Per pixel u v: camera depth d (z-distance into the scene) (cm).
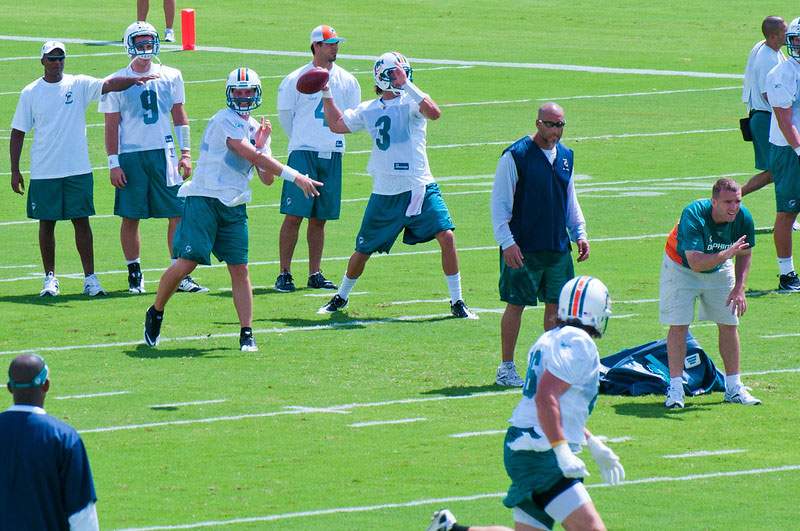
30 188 5250
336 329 4772
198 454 3400
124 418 3700
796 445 3481
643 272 5659
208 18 15538
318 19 15650
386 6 16925
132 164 5347
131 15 15588
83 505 2247
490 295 5312
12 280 5625
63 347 4481
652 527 2883
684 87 11519
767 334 4672
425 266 5941
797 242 6266
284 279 5462
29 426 2244
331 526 2880
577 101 10812
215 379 4109
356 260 4959
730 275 3812
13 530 2222
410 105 4809
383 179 4866
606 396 3997
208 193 4378
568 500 2481
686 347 3947
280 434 3575
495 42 14262
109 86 5222
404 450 3438
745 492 3117
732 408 3834
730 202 3634
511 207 3994
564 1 17838
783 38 6119
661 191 7525
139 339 4606
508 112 10306
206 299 5288
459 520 2920
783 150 5250
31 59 12350
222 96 10712
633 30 15450
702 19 16375
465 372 4212
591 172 8131
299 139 5375
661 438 3544
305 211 5391
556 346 2498
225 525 2883
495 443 3500
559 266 4041
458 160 8594
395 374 4184
